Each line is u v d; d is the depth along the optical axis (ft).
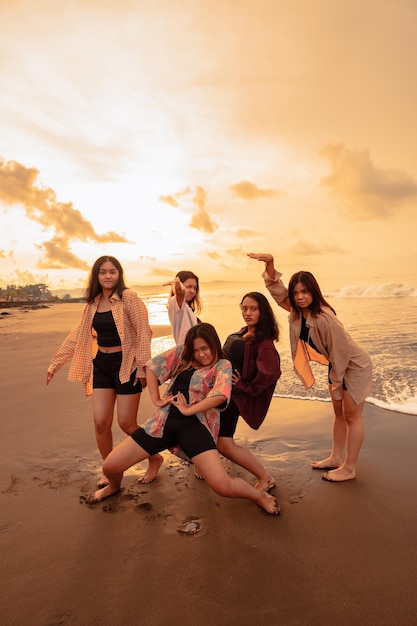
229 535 9.41
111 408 12.16
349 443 11.90
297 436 15.25
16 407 19.35
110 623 6.93
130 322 12.00
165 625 6.86
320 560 8.43
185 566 8.34
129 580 7.96
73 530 9.69
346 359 11.75
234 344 11.81
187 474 12.73
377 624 6.76
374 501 10.65
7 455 14.08
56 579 8.02
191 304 13.93
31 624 6.93
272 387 11.59
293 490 11.48
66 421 17.30
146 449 10.49
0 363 30.83
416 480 11.55
